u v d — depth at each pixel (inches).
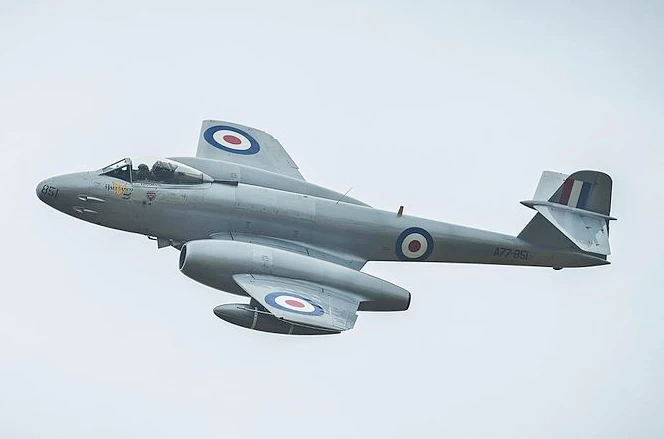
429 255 3703.3
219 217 3464.6
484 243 3725.4
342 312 3267.7
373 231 3614.7
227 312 3208.7
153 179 3420.3
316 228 3555.6
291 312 3112.7
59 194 3366.1
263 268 3297.2
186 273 3262.8
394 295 3417.8
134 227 3442.4
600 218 3774.6
